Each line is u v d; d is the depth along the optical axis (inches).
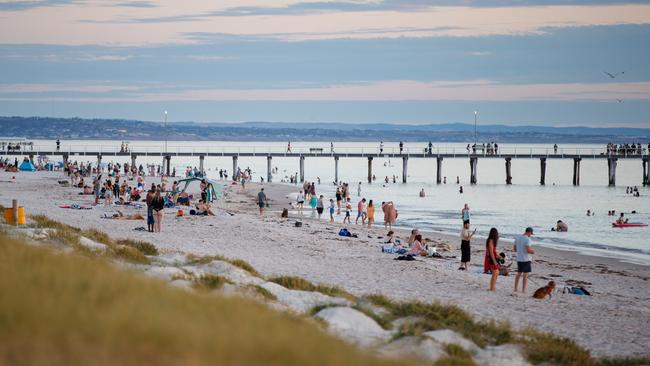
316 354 1089.4
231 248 3841.0
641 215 7765.8
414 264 3590.1
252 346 1034.1
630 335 2288.4
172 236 4188.0
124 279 1395.2
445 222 6658.5
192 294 1476.4
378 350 1566.2
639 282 3678.6
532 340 1920.5
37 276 1210.6
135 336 950.4
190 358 927.0
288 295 2186.3
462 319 2028.8
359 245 4335.6
